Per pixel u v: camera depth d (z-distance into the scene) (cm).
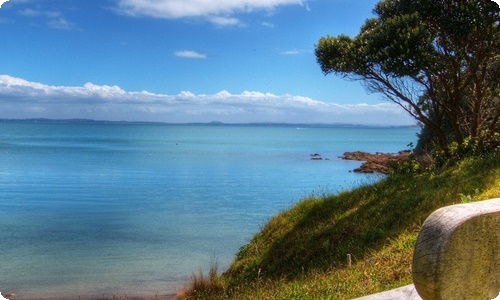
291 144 12381
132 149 9525
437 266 265
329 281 842
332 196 1585
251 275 1300
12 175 4762
